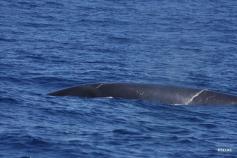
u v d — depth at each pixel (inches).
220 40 5275.6
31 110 2544.3
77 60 3878.0
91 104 2662.4
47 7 6678.2
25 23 5462.6
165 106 2696.9
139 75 3553.2
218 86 3356.3
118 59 4045.3
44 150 2089.1
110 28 5615.2
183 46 4864.7
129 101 2723.9
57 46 4387.3
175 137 2287.2
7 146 2107.5
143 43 4889.3
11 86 2994.6
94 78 3346.5
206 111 2659.9
